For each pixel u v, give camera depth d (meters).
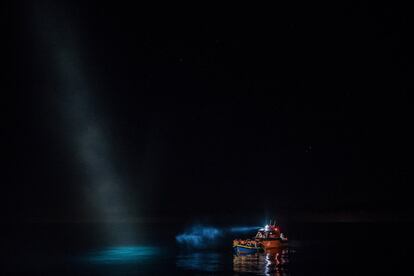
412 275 43.03
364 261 51.31
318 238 86.38
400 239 83.56
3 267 48.19
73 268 46.94
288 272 43.53
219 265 47.66
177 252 61.12
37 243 77.88
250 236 93.88
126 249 66.00
